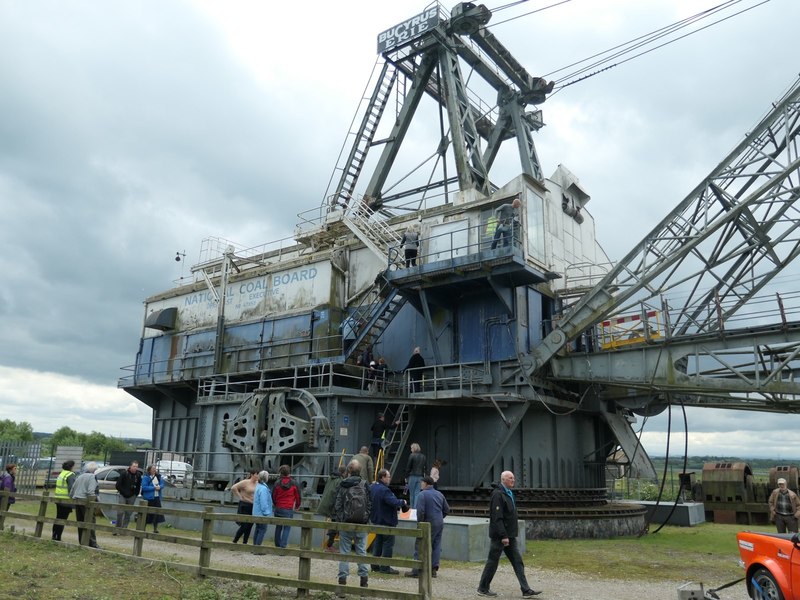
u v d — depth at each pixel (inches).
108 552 503.5
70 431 5118.1
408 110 1229.1
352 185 1272.1
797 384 669.9
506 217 863.7
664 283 789.9
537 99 1289.4
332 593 388.8
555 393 917.8
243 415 860.6
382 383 965.2
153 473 756.6
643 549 690.2
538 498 856.3
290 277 1139.9
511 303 899.4
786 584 355.6
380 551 503.2
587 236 1211.9
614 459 1096.2
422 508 486.9
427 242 996.6
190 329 1310.3
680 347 758.5
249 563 545.0
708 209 762.8
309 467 791.7
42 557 484.7
